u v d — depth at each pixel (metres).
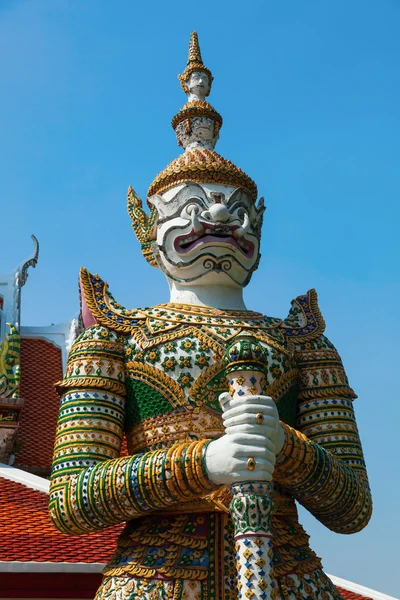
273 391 7.32
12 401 15.04
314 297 8.41
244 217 8.09
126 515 6.56
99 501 6.55
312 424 7.53
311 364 7.75
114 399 7.27
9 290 21.52
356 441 7.53
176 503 6.50
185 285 8.12
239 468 6.08
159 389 7.14
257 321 7.77
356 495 7.04
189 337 7.32
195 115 9.02
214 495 6.60
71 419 7.11
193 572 6.41
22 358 21.05
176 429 6.98
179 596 6.32
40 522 11.23
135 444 7.22
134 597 6.41
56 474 6.94
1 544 10.30
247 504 6.02
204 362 7.16
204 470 6.25
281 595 6.40
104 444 7.03
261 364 6.40
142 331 7.46
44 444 18.72
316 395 7.63
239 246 8.06
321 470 6.70
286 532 6.88
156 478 6.34
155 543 6.68
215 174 8.24
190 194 8.12
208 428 6.96
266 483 6.12
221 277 8.03
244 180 8.38
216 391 7.08
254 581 5.86
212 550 6.51
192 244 7.98
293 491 6.86
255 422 6.19
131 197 9.02
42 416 19.52
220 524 6.62
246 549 5.95
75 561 10.12
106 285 8.02
